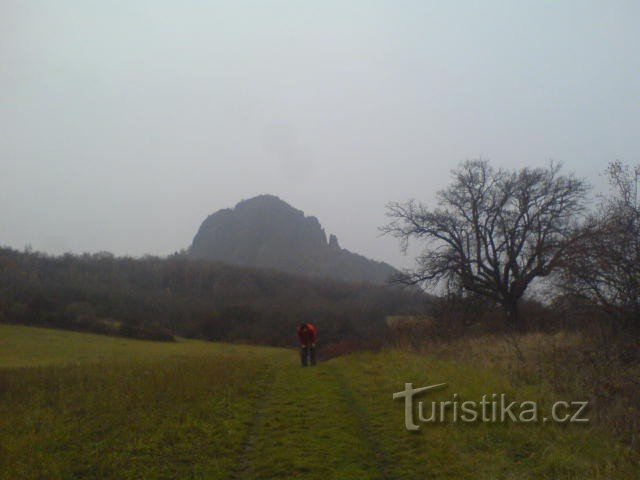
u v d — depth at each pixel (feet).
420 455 31.78
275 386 57.06
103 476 28.78
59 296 230.27
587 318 55.42
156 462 30.86
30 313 197.47
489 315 117.19
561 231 119.34
